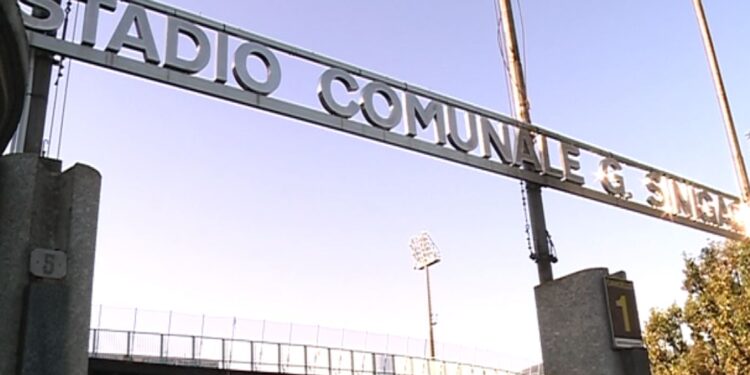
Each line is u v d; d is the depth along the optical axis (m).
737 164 15.47
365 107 9.23
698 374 21.05
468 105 10.29
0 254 5.71
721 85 16.12
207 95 8.16
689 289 21.44
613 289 9.77
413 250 51.31
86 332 5.91
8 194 5.89
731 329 19.78
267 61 8.62
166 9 8.05
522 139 10.77
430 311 48.88
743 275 19.84
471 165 10.05
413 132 9.56
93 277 6.07
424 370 27.95
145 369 20.19
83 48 7.44
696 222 12.93
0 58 5.21
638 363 9.47
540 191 10.88
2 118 5.77
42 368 5.57
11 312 5.62
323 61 9.07
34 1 7.21
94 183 6.29
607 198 11.62
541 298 10.25
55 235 5.96
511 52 11.69
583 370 9.55
